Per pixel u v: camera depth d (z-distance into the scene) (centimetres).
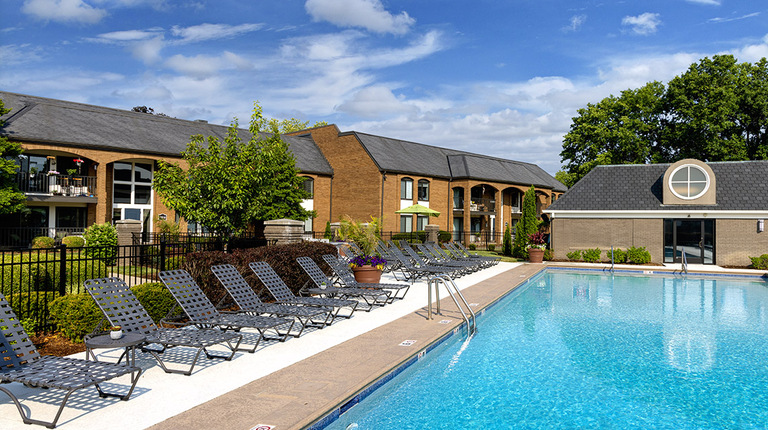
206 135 3384
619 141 3866
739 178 2508
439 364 801
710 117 3509
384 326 945
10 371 501
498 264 2441
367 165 3681
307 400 538
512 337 988
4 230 2520
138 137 2906
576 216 2627
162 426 465
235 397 547
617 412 609
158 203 3077
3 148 2173
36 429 461
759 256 2334
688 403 641
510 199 4884
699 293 1633
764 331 1055
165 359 705
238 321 773
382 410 609
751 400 653
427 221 4034
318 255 1402
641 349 901
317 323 939
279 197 2586
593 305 1378
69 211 2770
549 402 639
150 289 867
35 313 818
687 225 2484
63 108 2880
